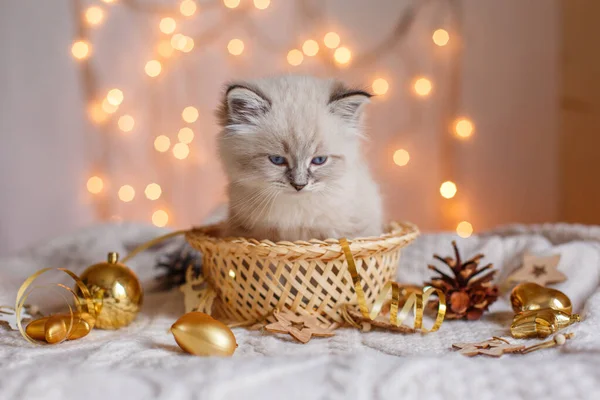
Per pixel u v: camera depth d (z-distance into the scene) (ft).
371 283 2.01
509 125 3.62
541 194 3.62
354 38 3.67
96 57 3.68
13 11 3.63
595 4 3.34
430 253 2.56
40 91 3.69
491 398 1.49
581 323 1.86
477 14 3.59
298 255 1.91
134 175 3.79
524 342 1.85
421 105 3.70
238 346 1.86
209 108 3.76
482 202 3.70
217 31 3.70
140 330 2.01
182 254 2.47
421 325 1.94
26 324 2.01
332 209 2.06
